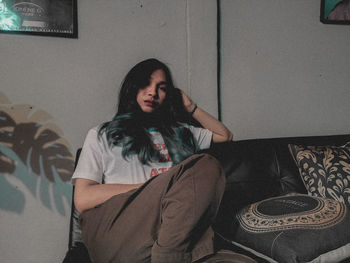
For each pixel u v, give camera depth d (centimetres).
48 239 143
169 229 72
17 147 138
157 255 71
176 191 76
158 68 128
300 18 176
